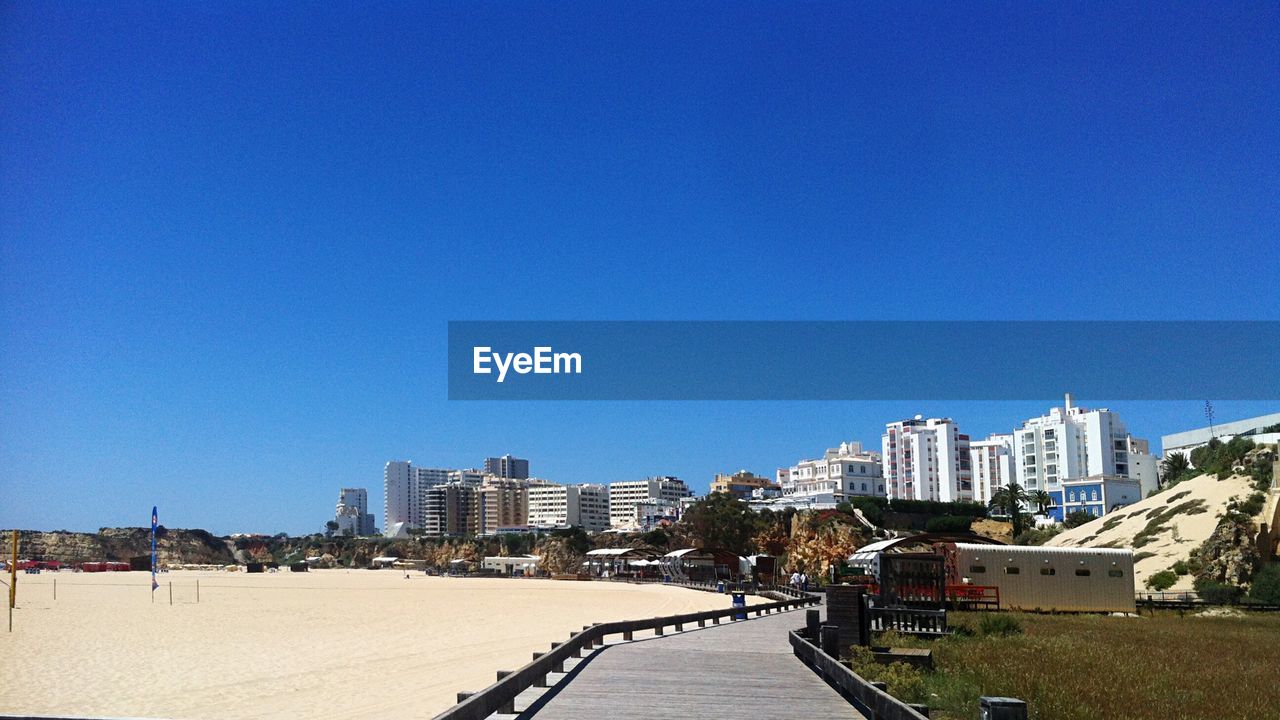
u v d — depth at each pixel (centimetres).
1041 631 3825
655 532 17362
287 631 5212
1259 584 6094
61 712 2386
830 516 14288
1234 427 15825
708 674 2134
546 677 2011
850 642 2705
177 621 6081
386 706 2394
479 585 13850
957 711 1748
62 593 10900
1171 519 8131
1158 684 2136
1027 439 19525
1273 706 1888
